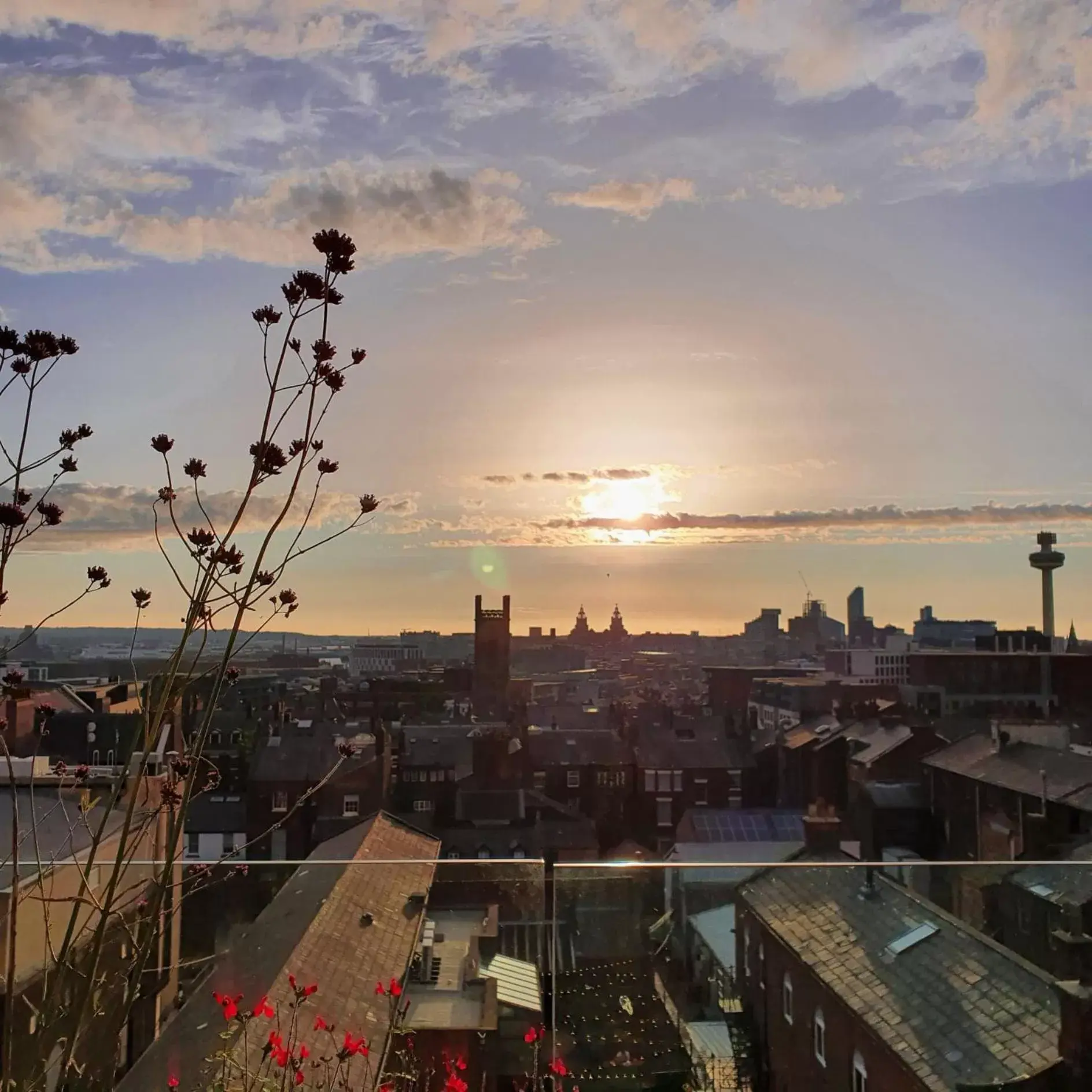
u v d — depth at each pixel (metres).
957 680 50.03
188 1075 5.65
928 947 6.99
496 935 7.17
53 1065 4.39
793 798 43.38
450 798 38.38
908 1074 6.54
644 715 52.03
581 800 45.25
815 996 6.95
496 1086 6.70
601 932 7.15
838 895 7.39
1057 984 6.50
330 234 4.23
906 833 33.50
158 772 5.88
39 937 7.51
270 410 4.13
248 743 40.50
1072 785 27.47
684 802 45.06
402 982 6.87
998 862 7.23
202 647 4.12
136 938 4.48
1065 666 49.03
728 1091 6.73
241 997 6.02
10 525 3.66
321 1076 5.69
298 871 7.41
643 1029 6.87
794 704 57.44
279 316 4.28
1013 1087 6.32
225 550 3.96
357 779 35.47
